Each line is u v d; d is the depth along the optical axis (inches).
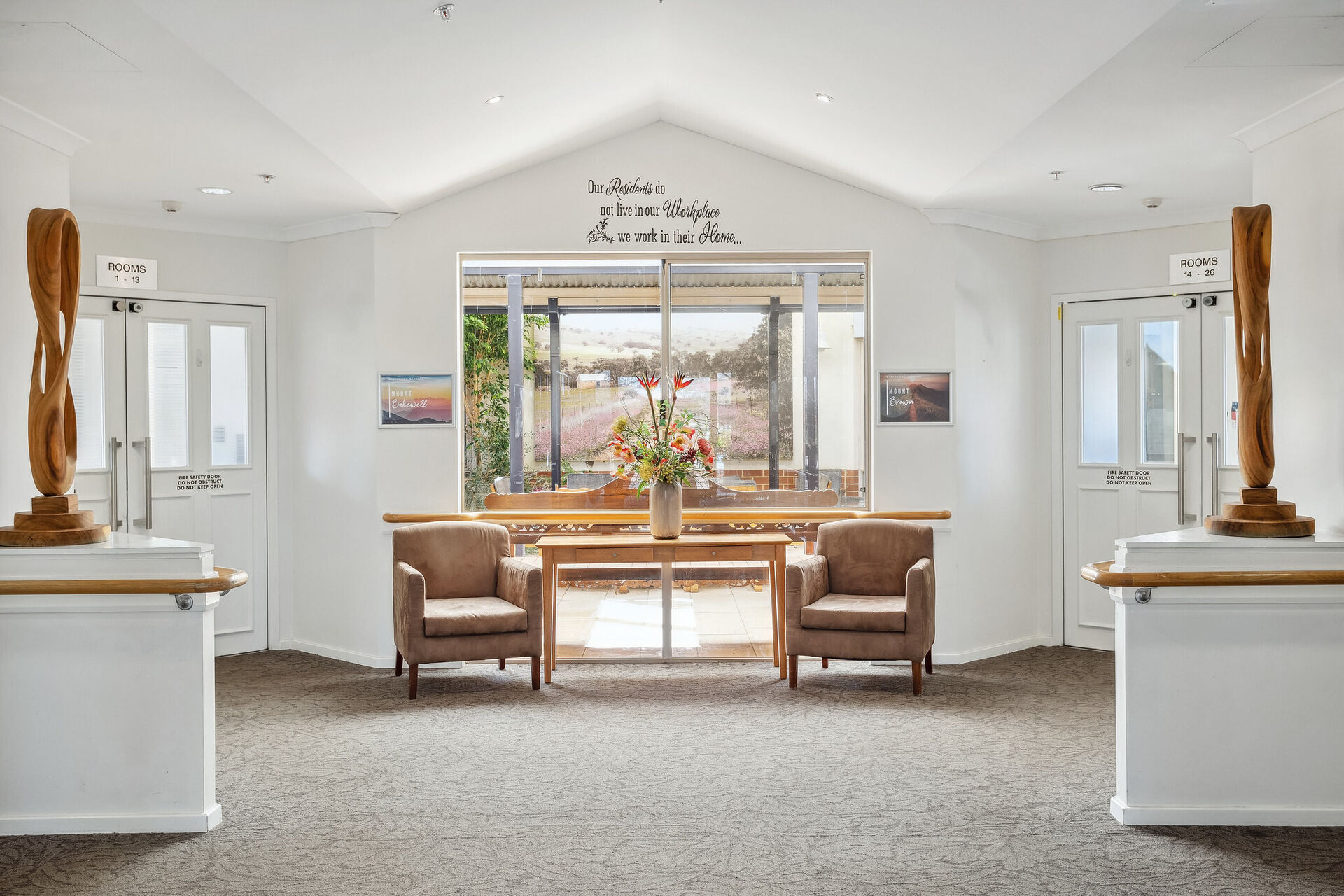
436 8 157.0
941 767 177.9
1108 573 150.3
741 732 199.8
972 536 267.3
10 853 142.5
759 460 273.7
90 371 254.2
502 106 210.4
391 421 261.6
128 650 151.1
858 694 229.8
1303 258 173.3
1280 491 179.5
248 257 277.0
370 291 262.1
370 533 262.7
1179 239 267.1
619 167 264.7
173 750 151.5
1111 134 196.2
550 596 244.8
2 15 135.9
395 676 249.9
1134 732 151.6
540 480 274.5
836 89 202.2
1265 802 151.3
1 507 166.1
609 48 199.8
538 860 138.9
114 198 244.4
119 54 150.3
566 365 274.4
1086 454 282.4
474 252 264.2
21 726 150.4
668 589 263.6
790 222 264.8
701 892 128.6
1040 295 286.4
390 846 143.9
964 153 214.1
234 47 151.1
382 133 203.9
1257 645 151.3
